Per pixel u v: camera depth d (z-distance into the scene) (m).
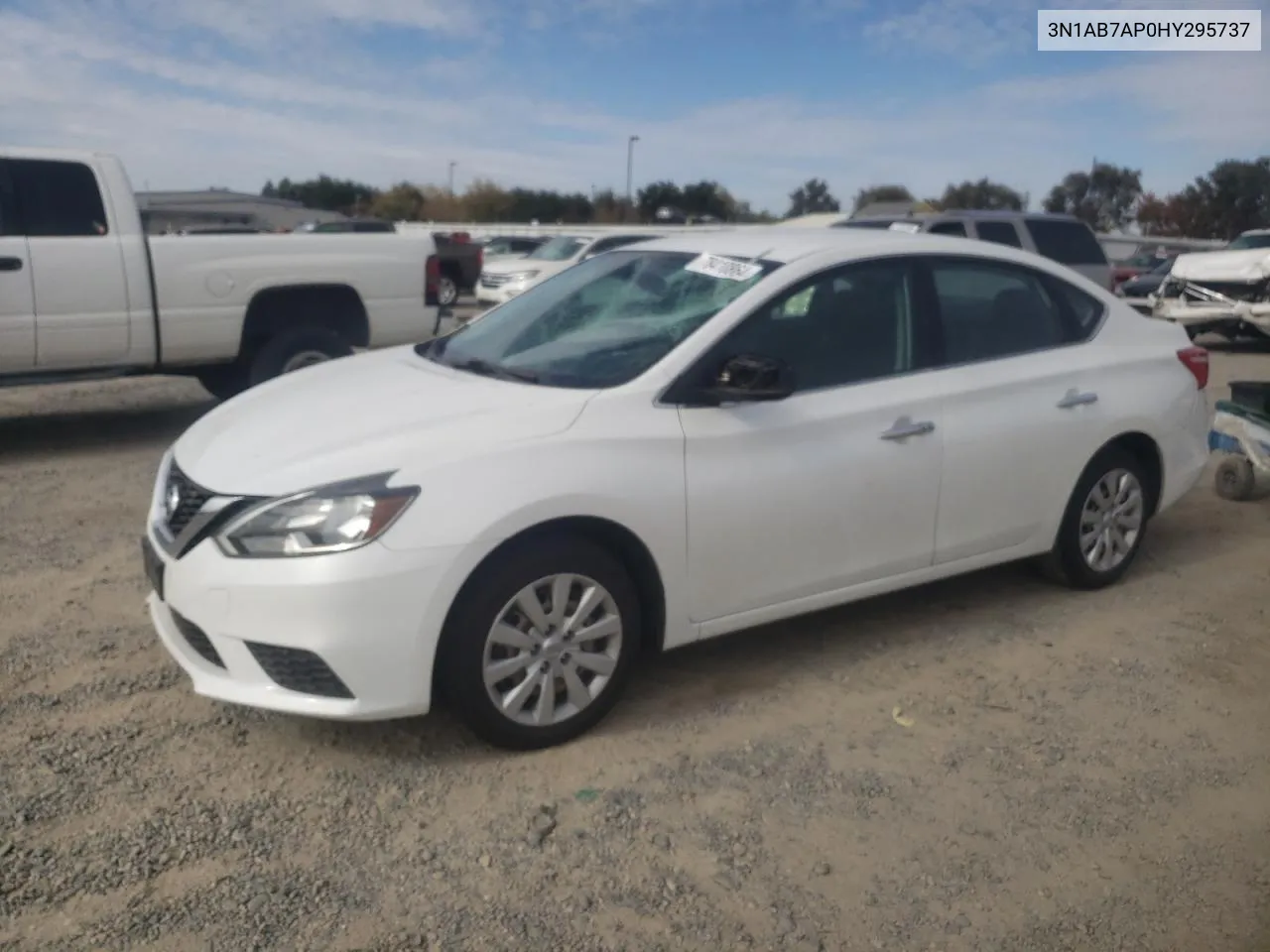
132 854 3.21
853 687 4.41
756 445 4.12
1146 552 6.15
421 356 4.88
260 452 3.75
